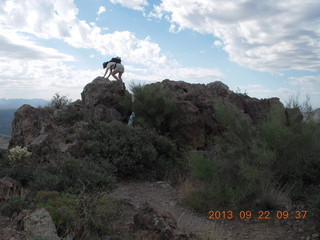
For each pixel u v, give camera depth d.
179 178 8.12
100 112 10.88
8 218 4.92
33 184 6.18
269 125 6.61
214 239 4.69
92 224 4.66
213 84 12.55
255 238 5.01
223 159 6.86
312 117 6.80
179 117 10.67
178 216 5.87
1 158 9.02
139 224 4.70
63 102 12.80
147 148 8.76
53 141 9.00
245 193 6.03
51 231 4.02
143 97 11.02
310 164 7.01
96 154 8.36
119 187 7.47
